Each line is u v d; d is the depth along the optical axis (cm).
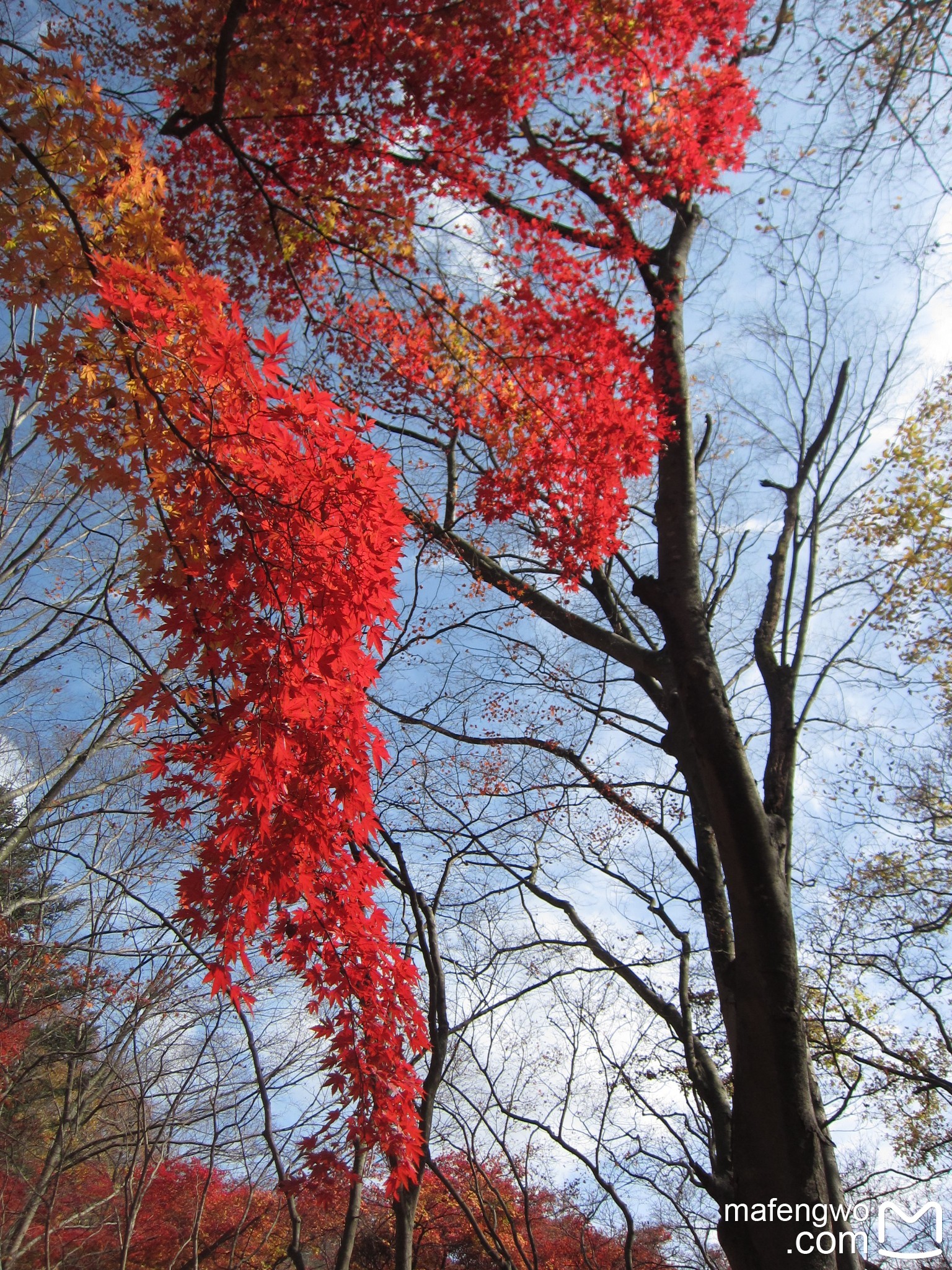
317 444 377
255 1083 583
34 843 1008
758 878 549
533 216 859
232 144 604
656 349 845
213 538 379
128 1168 612
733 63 858
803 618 770
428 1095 552
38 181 349
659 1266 859
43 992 866
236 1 523
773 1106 495
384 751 420
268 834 370
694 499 756
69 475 360
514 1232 612
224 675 373
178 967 662
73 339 350
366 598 390
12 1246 614
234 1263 666
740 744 598
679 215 981
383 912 461
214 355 343
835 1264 461
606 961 769
